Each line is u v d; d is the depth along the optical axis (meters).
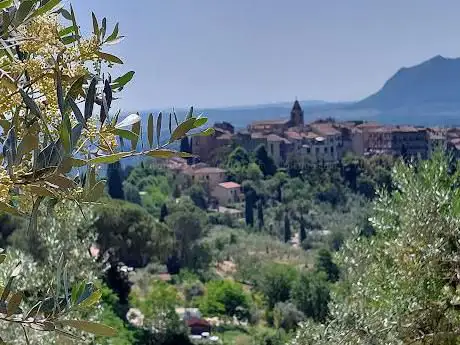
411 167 8.27
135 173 110.12
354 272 8.53
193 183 122.81
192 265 72.62
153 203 97.00
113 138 2.49
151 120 2.30
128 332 37.06
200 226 74.69
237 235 92.00
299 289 50.25
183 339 40.91
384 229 8.34
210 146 143.12
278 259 77.88
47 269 7.84
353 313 7.71
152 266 64.25
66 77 2.52
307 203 107.12
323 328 7.83
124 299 42.81
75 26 2.62
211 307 55.91
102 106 2.46
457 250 7.59
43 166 1.99
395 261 7.89
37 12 2.24
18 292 2.10
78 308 2.24
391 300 7.78
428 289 7.61
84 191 2.21
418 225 7.75
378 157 114.06
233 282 62.41
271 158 133.50
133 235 42.34
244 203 117.38
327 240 79.94
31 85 2.53
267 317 53.50
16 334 6.10
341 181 111.25
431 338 7.55
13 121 2.30
